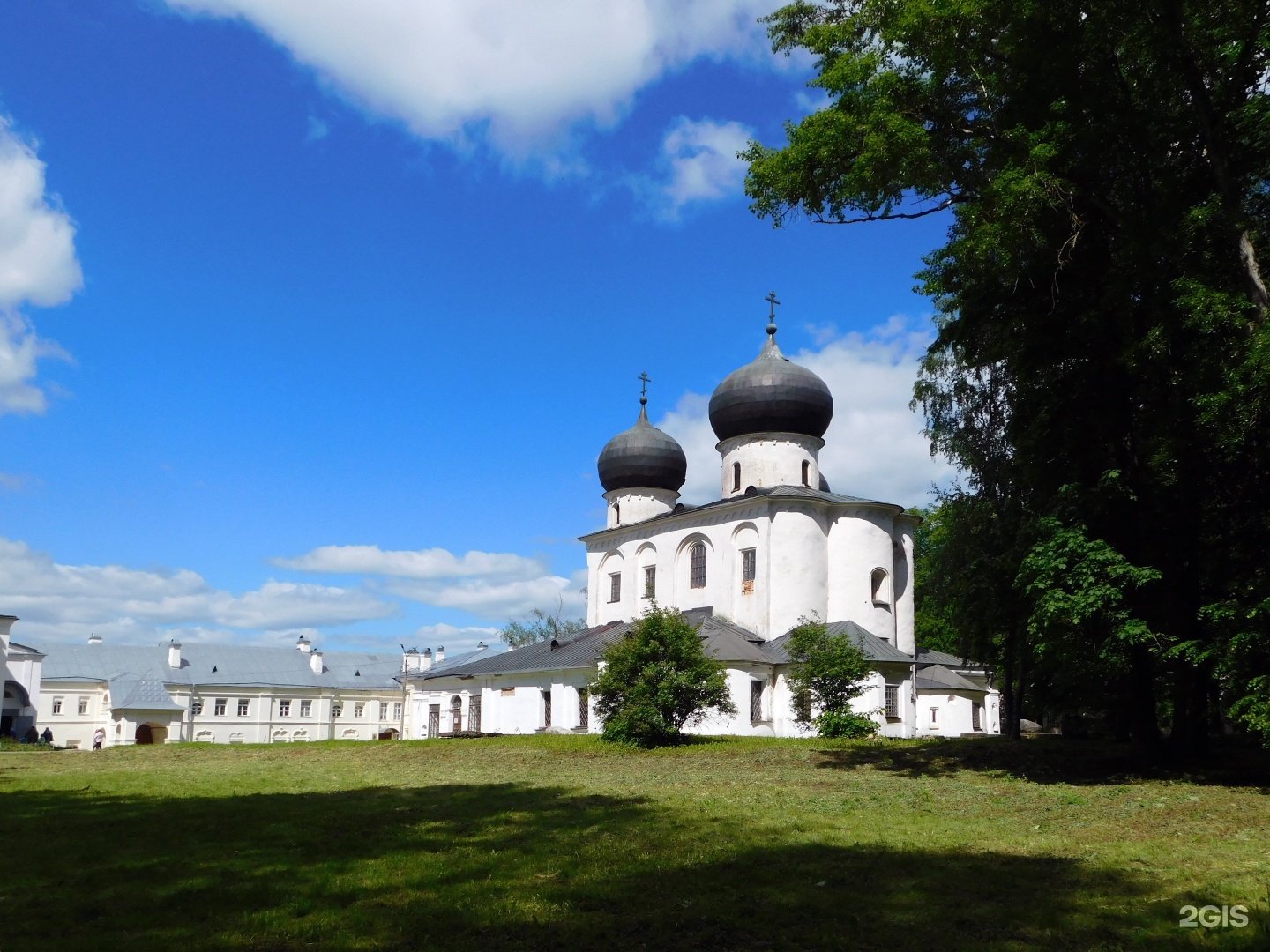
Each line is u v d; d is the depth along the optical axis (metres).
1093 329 22.25
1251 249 19.91
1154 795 18.34
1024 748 30.06
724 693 35.59
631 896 10.17
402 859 12.29
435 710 63.12
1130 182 22.69
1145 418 22.05
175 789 22.61
